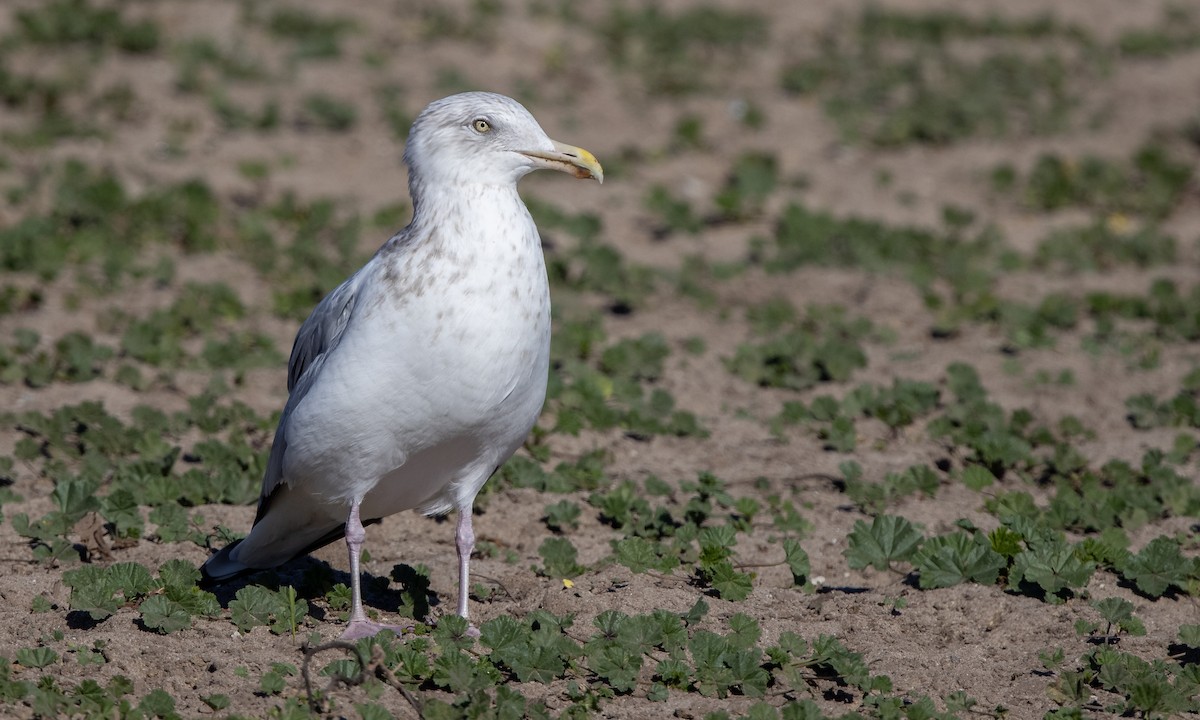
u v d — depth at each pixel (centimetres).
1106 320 1556
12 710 719
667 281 1683
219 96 2225
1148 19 3284
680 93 2498
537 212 1845
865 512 1076
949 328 1543
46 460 1104
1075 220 1975
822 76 2620
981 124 2408
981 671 818
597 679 791
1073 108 2538
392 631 810
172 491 1023
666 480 1134
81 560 927
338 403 774
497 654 791
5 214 1728
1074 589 916
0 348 1317
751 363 1410
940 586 917
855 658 801
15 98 2128
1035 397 1362
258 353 1380
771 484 1131
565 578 934
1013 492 1097
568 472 1113
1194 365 1455
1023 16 3234
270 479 852
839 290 1678
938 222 1958
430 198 795
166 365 1341
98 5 2617
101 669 770
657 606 885
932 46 2936
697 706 764
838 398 1351
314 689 755
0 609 844
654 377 1388
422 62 2525
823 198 2048
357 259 1675
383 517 938
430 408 776
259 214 1797
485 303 768
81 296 1516
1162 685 771
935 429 1243
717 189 2072
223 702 732
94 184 1770
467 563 845
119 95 2173
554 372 1357
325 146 2112
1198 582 926
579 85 2512
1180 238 1908
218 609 838
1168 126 2423
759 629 834
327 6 2805
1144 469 1141
